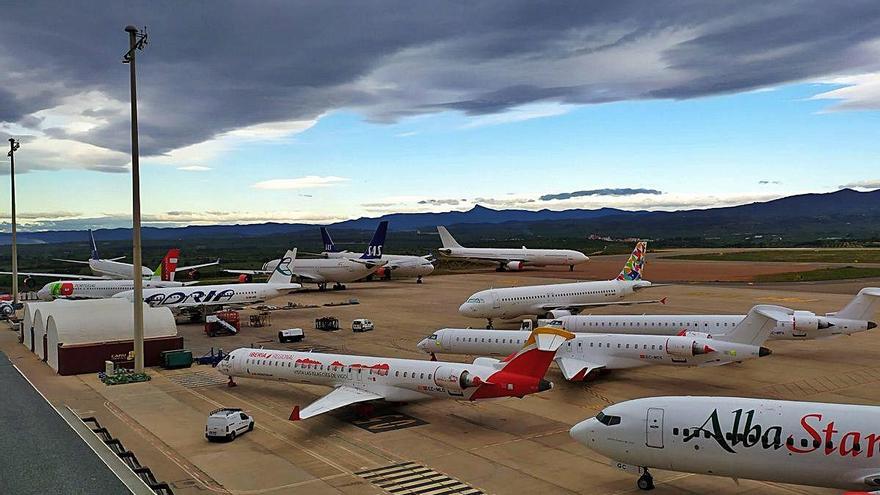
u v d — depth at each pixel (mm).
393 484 37312
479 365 52094
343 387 52562
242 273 181375
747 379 61750
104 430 46750
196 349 83312
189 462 41375
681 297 127125
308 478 38375
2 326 110625
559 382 61562
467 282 173875
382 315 113062
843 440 29328
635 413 34438
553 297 98625
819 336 65250
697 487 35781
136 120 65438
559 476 38094
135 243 66500
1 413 45375
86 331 71000
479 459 41219
